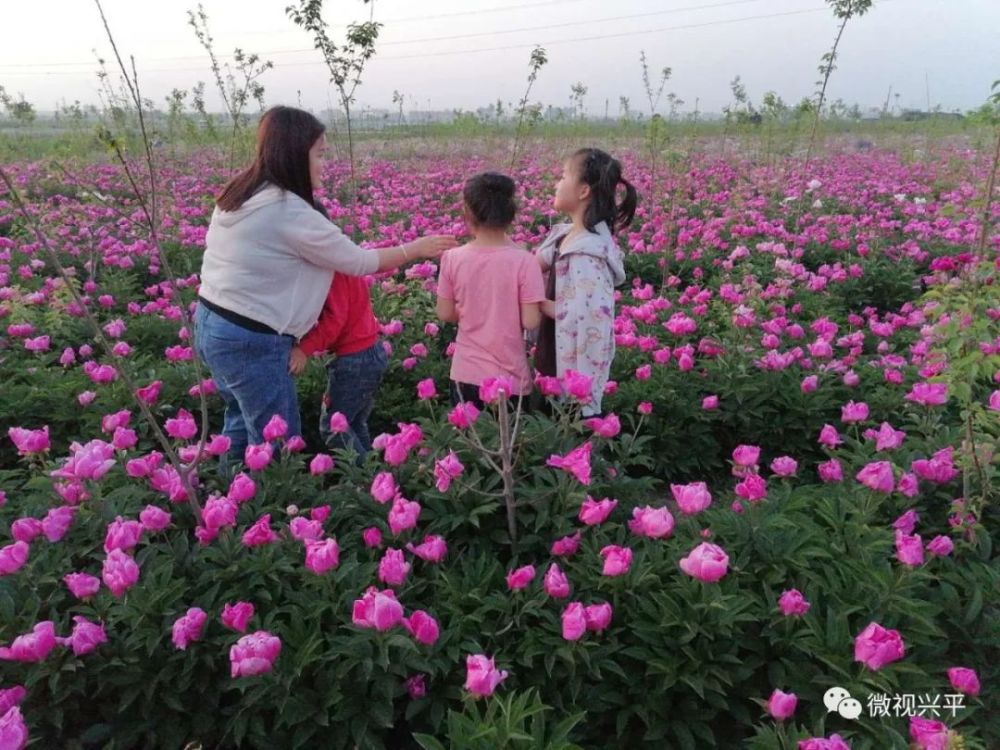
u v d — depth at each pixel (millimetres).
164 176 16562
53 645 2482
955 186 15180
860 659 2357
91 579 2639
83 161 17906
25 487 3789
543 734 2373
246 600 2846
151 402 3936
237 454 4113
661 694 2678
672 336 6039
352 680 2639
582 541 3057
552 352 4379
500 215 3977
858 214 12633
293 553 3045
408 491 3428
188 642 2674
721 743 2758
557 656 2633
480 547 3188
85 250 9039
